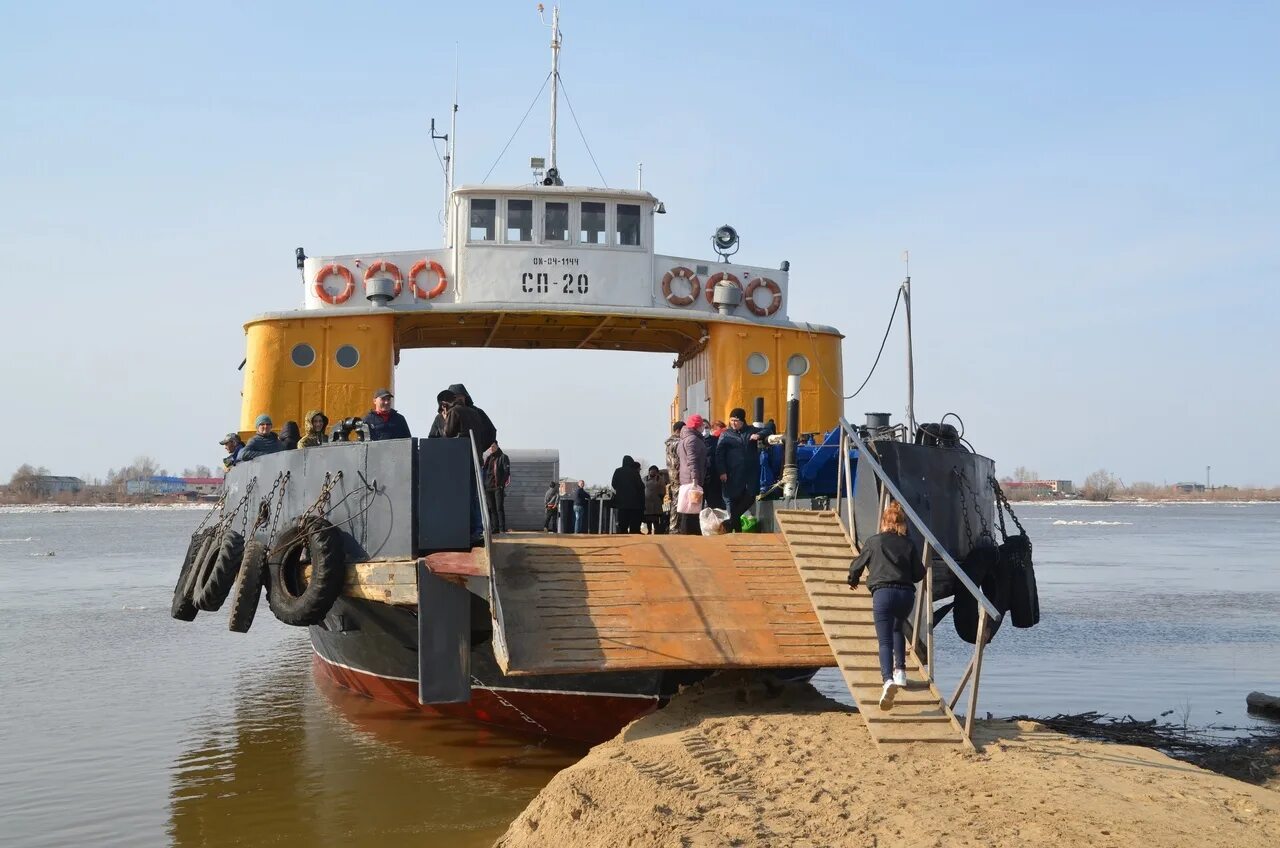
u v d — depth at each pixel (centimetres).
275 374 1500
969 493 1237
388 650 1235
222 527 1294
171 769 1145
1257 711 1430
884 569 917
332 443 1092
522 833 764
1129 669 1828
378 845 880
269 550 1123
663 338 1844
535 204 1645
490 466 1198
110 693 1622
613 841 695
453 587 980
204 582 1247
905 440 1273
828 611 998
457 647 974
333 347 1520
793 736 899
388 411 1145
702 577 1034
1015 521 1354
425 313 1570
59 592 3394
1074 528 10444
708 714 988
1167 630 2370
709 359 1659
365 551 1040
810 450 1330
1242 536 8331
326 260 1577
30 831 941
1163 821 704
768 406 1630
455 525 1016
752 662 927
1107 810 721
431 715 1336
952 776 794
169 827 946
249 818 964
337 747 1215
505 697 1159
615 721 1128
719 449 1270
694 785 787
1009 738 903
